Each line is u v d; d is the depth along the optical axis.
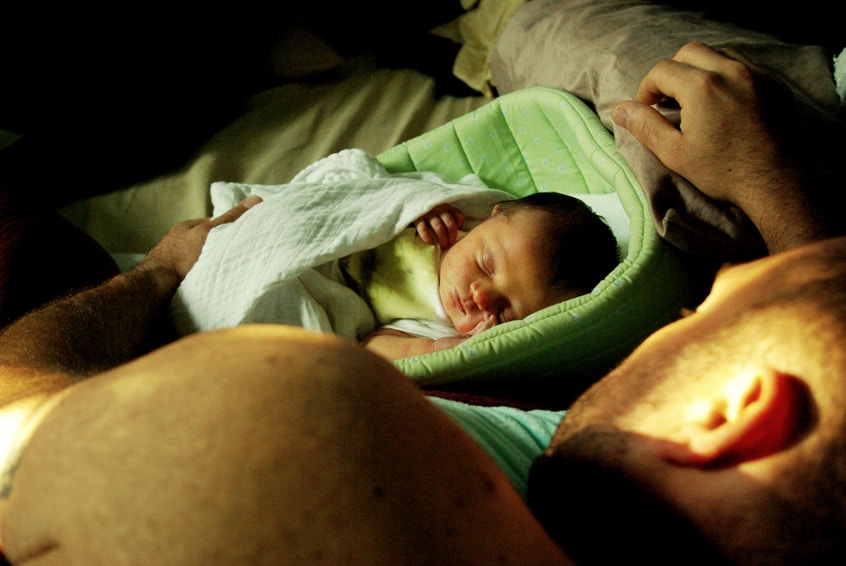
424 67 1.71
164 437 0.29
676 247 0.91
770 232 0.80
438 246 1.11
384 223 1.04
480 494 0.33
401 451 0.31
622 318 0.86
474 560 0.31
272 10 1.67
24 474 0.31
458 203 1.18
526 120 1.29
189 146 1.46
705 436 0.34
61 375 0.53
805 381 0.32
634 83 1.08
